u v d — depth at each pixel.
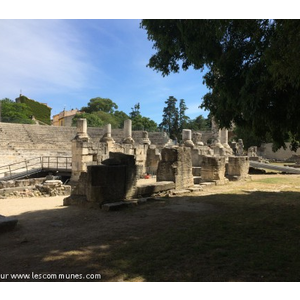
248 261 4.83
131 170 10.94
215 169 17.31
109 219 8.09
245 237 6.28
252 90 7.69
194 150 25.00
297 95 7.17
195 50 8.97
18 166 26.19
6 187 15.57
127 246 5.68
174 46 9.79
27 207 10.41
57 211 9.12
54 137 39.81
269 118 7.72
